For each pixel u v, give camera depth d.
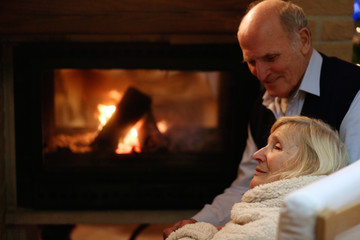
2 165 1.81
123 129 1.92
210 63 1.79
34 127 1.82
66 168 1.87
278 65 1.22
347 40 1.61
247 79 1.82
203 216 1.34
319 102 1.27
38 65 1.78
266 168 0.96
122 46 1.78
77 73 1.87
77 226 2.37
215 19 1.71
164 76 1.89
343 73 1.27
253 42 1.21
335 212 0.51
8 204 1.89
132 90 1.90
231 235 0.84
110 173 1.88
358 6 1.79
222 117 1.90
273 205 0.85
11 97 1.83
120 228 2.38
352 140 1.20
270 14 1.21
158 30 1.72
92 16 1.70
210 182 1.90
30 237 1.96
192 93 1.91
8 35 1.76
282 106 1.37
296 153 0.92
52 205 1.89
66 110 1.90
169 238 1.08
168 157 1.91
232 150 1.89
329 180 0.55
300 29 1.22
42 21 1.70
